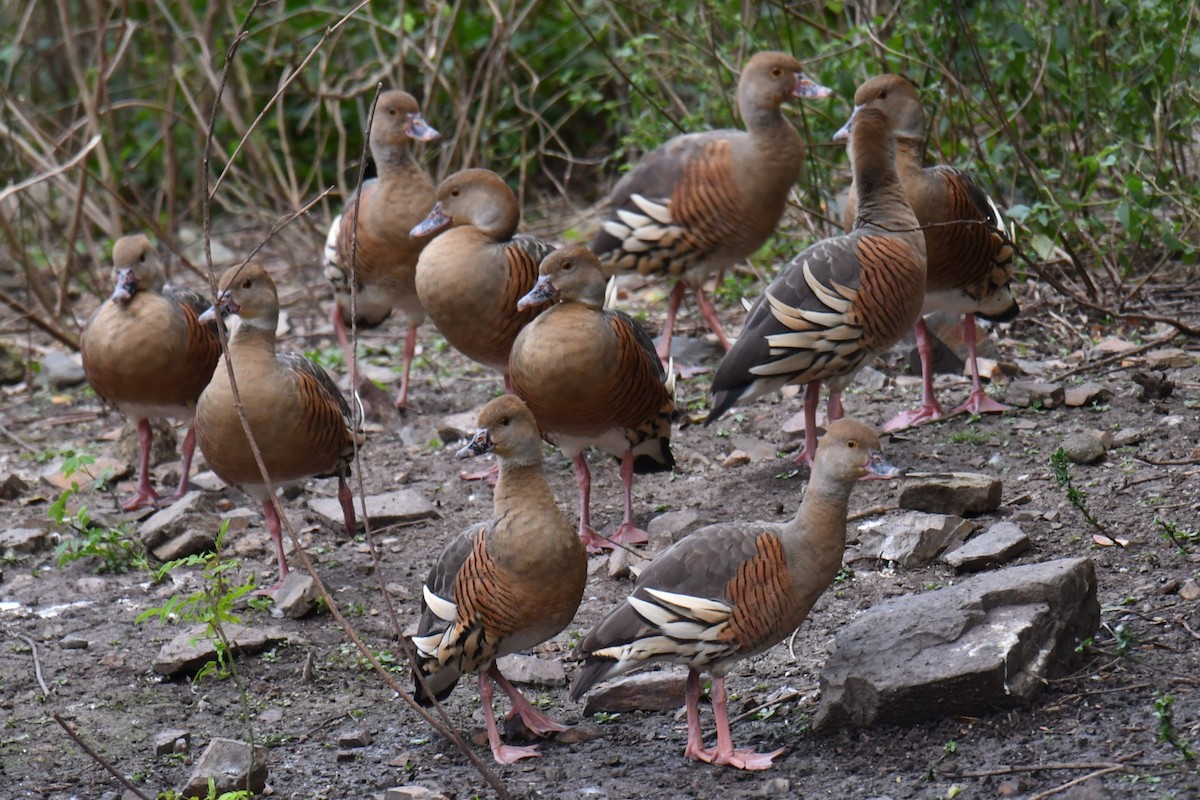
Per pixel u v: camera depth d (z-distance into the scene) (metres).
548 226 20.30
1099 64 15.47
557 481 12.52
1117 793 6.90
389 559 11.28
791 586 7.75
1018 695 7.68
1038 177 14.27
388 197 13.74
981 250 12.21
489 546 8.16
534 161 22.42
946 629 7.91
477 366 15.86
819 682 8.40
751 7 17.78
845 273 10.76
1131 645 8.22
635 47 18.38
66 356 16.86
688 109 19.91
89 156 21.88
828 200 16.28
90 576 11.39
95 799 8.23
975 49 13.94
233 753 8.20
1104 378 12.91
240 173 22.09
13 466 14.09
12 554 11.72
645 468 11.65
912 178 11.98
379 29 22.36
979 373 13.18
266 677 9.63
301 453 10.66
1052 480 10.84
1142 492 10.42
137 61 23.98
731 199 13.70
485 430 8.02
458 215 12.59
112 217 19.75
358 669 9.68
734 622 7.68
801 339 10.78
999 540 9.76
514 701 8.62
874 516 10.68
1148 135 15.49
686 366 14.66
